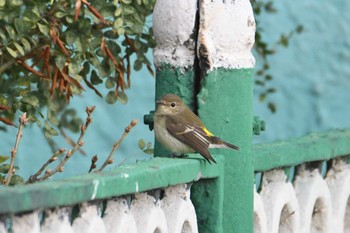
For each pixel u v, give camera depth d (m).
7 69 11.17
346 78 18.70
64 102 12.12
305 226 10.52
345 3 18.70
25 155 17.14
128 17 10.84
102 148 17.61
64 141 17.20
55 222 7.11
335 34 18.72
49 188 6.79
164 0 9.48
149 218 8.20
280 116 18.75
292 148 10.17
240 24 9.34
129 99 17.86
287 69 18.64
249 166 9.56
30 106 10.97
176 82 9.53
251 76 9.59
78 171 17.45
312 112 18.77
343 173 11.29
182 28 9.38
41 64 10.92
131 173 7.73
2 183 10.50
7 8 10.20
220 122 9.43
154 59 9.64
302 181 10.67
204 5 9.29
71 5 10.60
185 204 8.79
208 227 9.34
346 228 11.54
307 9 18.61
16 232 6.79
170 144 9.87
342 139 11.09
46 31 10.27
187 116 9.52
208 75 9.36
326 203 10.84
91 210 7.46
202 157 9.26
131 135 17.84
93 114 17.55
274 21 18.44
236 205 9.50
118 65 11.02
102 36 10.93
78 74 10.92
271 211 10.02
